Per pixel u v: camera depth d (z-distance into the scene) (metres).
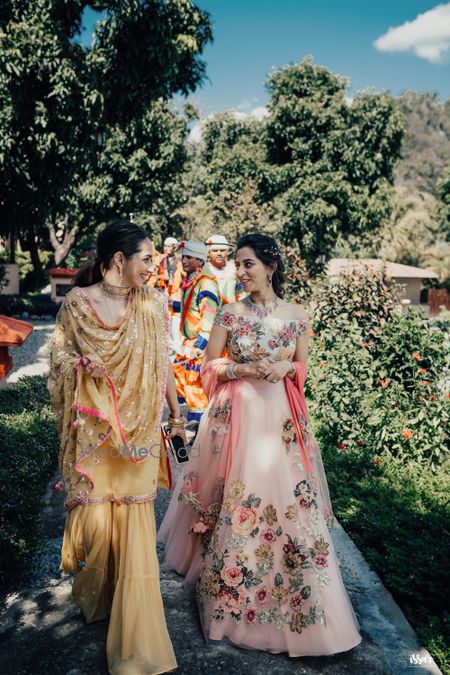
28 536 3.32
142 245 2.35
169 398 2.62
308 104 22.28
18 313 18.52
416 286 29.45
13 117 10.72
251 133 28.23
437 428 5.17
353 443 5.33
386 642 2.65
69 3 10.47
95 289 2.39
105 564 2.42
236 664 2.37
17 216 13.90
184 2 11.00
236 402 2.70
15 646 2.42
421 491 4.57
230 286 5.13
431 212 43.31
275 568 2.53
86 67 10.91
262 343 2.71
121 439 2.27
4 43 9.92
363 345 6.03
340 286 7.25
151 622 2.29
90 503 2.32
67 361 2.31
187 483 2.88
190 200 29.88
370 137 22.42
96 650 2.39
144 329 2.38
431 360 5.58
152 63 11.61
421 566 3.34
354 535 3.70
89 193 22.88
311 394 6.59
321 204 21.69
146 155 23.12
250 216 17.42
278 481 2.59
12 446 4.59
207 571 2.60
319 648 2.41
